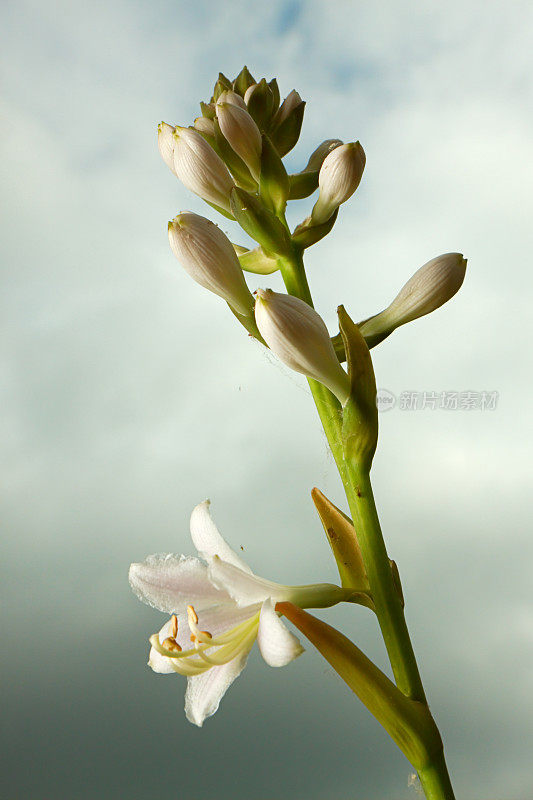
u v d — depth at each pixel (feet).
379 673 1.39
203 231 1.48
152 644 1.43
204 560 1.45
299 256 1.53
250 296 1.50
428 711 1.39
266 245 1.51
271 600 1.40
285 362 1.44
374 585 1.43
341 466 1.47
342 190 1.52
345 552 1.47
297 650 1.34
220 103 1.55
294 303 1.43
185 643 1.46
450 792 1.38
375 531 1.44
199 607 1.46
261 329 1.43
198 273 1.49
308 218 1.58
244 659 1.44
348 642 1.39
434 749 1.38
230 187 1.55
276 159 1.54
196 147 1.54
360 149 1.52
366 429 1.44
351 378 1.44
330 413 1.47
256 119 1.62
